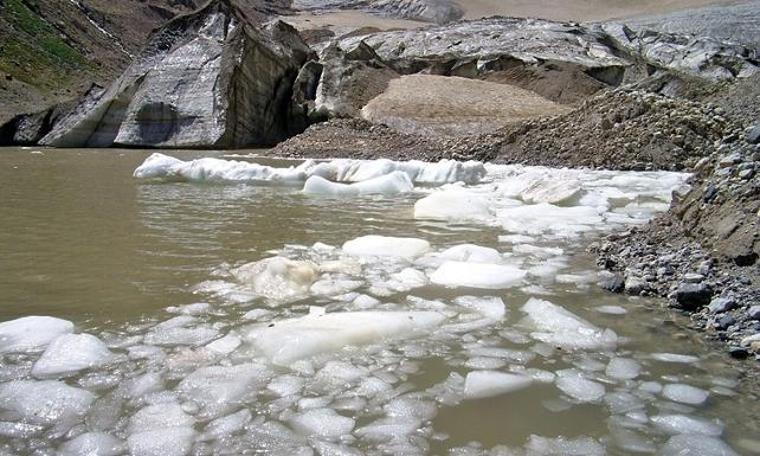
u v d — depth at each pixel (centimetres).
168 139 2262
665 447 233
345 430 244
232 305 392
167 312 378
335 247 560
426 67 3666
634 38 4756
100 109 2275
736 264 426
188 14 2562
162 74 2355
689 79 1659
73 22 4494
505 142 1573
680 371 299
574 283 448
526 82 3097
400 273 467
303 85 2633
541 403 267
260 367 300
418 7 8362
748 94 1436
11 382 281
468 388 279
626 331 352
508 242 591
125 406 261
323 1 9175
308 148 1912
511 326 360
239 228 654
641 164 1273
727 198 504
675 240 529
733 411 260
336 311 381
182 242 578
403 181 1009
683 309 387
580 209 774
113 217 710
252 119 2428
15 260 502
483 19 5722
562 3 8531
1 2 3859
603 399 271
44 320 353
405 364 306
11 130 2370
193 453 227
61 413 255
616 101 1494
